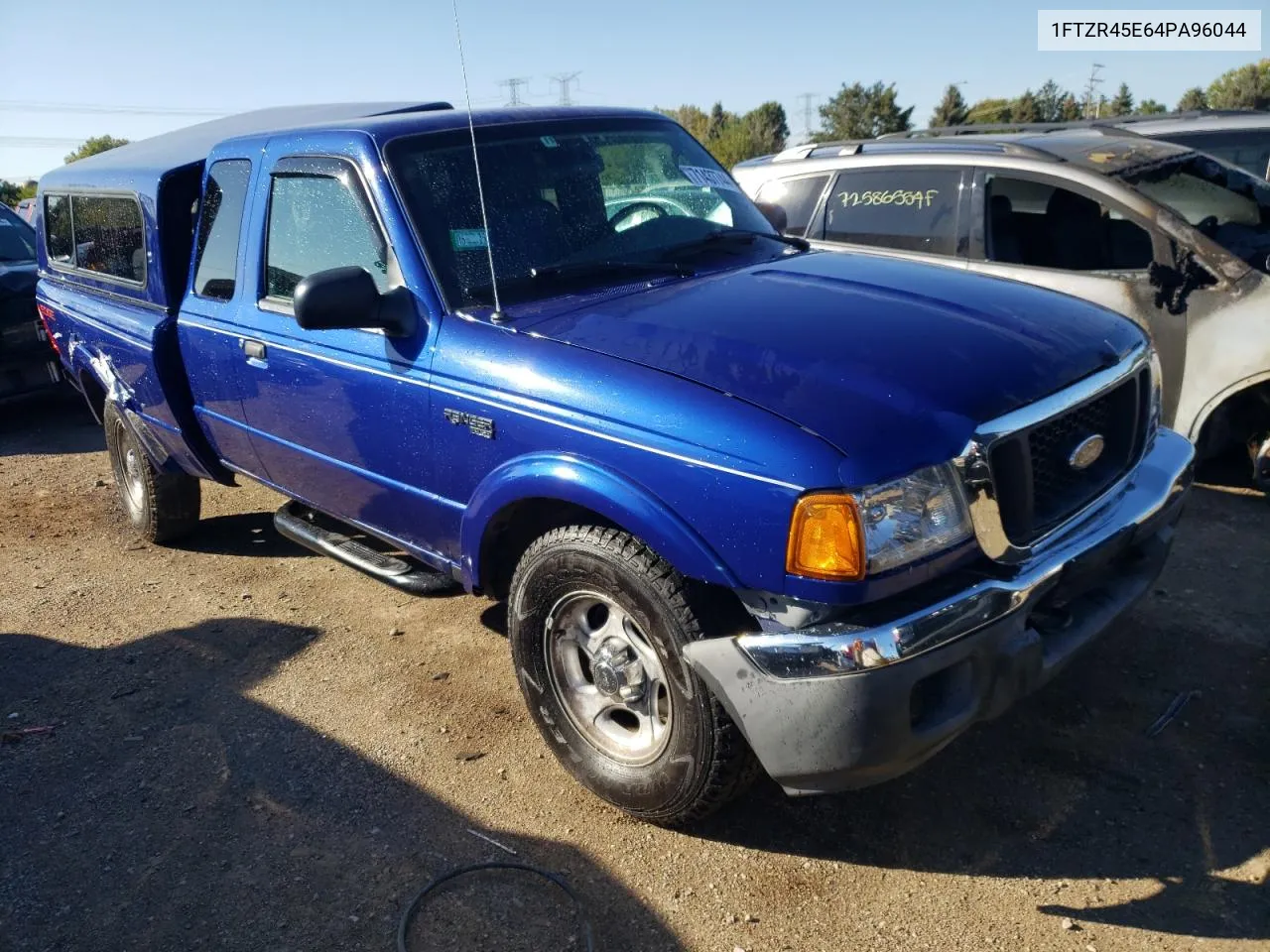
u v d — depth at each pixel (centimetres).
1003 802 296
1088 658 364
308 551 535
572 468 274
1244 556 436
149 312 461
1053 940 246
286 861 295
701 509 247
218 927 271
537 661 310
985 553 246
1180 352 482
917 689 242
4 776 347
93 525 601
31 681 413
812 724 237
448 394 309
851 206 596
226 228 411
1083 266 523
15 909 284
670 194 390
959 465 240
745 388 251
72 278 549
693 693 262
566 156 371
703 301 302
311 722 367
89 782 341
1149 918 250
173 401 450
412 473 337
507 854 291
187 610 471
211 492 639
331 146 357
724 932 257
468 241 331
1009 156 541
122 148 578
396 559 380
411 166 339
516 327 303
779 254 372
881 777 246
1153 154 551
